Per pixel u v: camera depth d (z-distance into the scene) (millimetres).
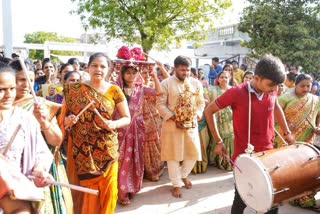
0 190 1686
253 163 2582
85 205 3143
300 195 2723
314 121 4145
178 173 4375
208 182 4957
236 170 2781
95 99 2982
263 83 2699
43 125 2291
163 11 12125
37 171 1956
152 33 11930
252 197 2645
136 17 12273
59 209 2668
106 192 3096
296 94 4133
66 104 3039
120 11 12039
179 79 4355
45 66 5656
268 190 2482
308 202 3924
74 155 3107
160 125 5184
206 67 13141
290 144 3076
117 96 3107
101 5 12234
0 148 1901
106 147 3055
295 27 15109
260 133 2873
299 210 3975
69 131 3143
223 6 12781
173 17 12531
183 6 12234
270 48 15609
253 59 18031
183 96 4270
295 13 15594
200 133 5305
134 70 4184
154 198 4324
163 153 4359
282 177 2549
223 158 5484
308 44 14992
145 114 4824
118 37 12727
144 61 4258
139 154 4277
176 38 13055
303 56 15094
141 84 4402
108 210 3109
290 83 5152
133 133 4172
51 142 2457
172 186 4746
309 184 2725
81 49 18969
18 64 2426
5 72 1924
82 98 2984
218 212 3955
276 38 15781
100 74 3004
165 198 4328
